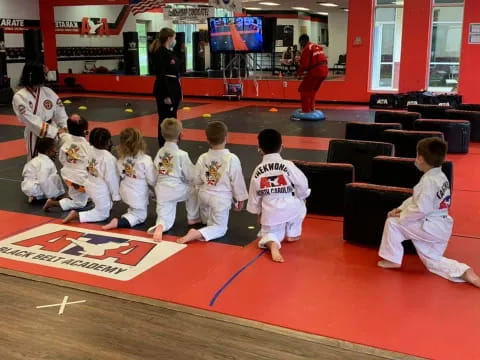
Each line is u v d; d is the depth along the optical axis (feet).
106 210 15.26
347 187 13.21
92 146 15.14
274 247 12.48
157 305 10.22
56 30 59.31
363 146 17.44
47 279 11.36
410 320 9.57
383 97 43.68
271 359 8.45
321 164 15.55
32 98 17.63
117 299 10.47
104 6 65.46
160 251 12.91
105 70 61.11
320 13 92.12
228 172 13.64
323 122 36.11
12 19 55.01
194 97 53.06
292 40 79.77
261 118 38.17
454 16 43.45
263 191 12.87
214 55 57.82
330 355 8.54
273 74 65.21
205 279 11.31
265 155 12.93
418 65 44.21
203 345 8.86
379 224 12.89
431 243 11.45
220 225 13.87
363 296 10.51
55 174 17.48
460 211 16.07
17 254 12.72
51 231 14.35
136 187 14.66
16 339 9.05
